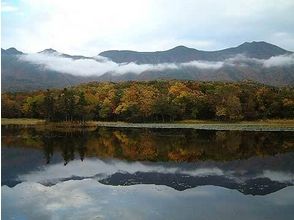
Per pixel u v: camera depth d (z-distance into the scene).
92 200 29.52
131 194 31.23
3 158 48.31
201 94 129.25
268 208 27.39
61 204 28.47
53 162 46.09
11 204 28.47
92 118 125.81
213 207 27.52
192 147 58.59
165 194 31.22
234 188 33.31
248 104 111.44
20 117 122.62
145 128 97.38
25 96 132.25
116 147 58.88
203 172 40.41
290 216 25.62
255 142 63.69
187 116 120.69
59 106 111.06
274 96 112.50
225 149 56.34
